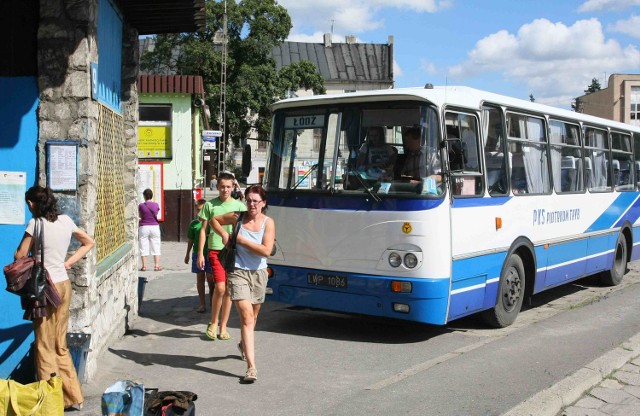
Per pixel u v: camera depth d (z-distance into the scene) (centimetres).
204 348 866
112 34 871
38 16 670
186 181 2203
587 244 1314
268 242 722
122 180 972
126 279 947
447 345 895
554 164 1180
